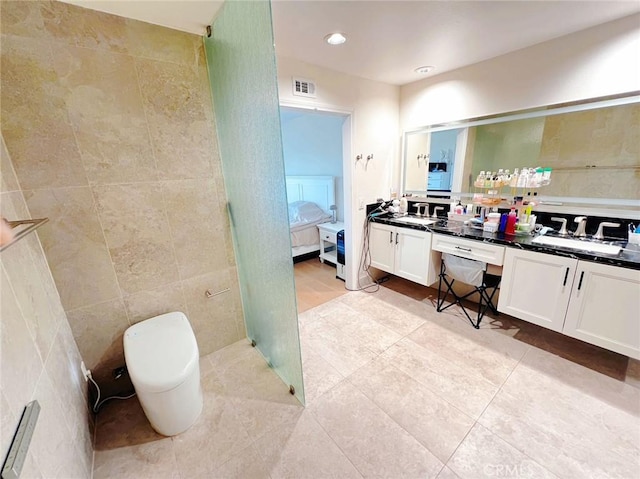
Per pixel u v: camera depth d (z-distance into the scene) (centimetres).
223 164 190
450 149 272
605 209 192
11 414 73
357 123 273
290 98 222
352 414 157
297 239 406
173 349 153
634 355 156
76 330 156
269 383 182
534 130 215
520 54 211
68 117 137
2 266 89
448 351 205
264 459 135
